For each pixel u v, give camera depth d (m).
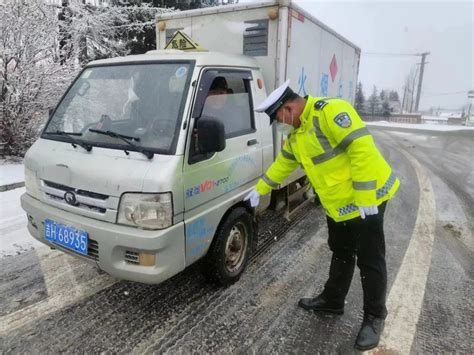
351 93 6.97
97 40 10.30
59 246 2.79
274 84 3.80
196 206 2.74
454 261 3.93
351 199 2.49
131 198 2.44
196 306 3.03
